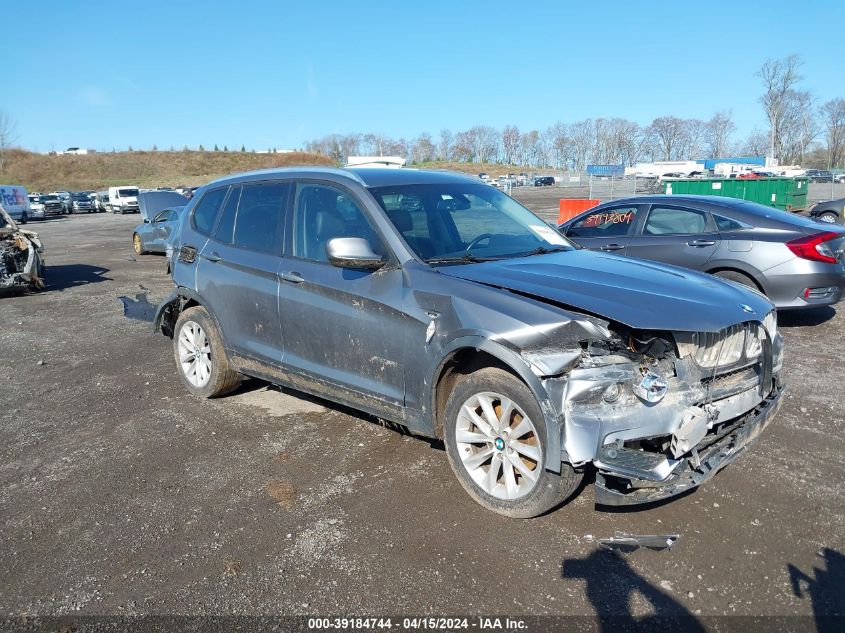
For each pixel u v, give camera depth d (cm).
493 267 380
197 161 10719
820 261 686
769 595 285
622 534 330
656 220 793
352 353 411
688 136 11150
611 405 306
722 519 344
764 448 427
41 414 538
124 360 698
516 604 283
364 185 430
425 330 364
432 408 371
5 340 812
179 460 437
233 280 493
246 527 351
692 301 332
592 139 12069
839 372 583
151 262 1652
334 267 421
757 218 730
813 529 333
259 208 494
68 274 1443
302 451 443
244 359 498
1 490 404
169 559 324
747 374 351
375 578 304
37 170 9688
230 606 288
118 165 10319
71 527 357
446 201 448
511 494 339
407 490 384
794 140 9669
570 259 407
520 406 325
